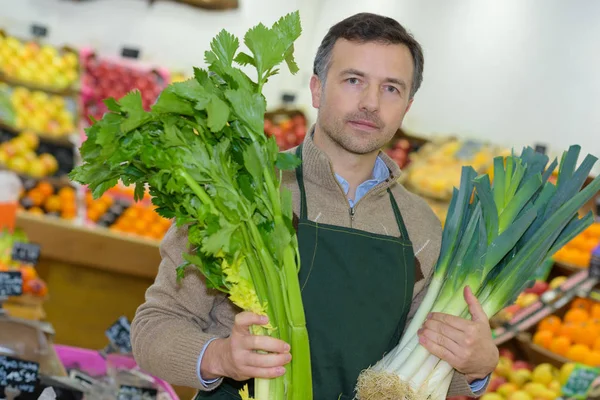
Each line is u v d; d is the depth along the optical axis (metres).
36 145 5.96
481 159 5.84
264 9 6.74
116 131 1.70
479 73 6.20
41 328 2.97
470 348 1.90
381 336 2.00
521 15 6.05
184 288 2.02
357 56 1.99
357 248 2.03
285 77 6.73
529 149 2.17
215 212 1.71
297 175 2.11
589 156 2.07
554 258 4.80
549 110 5.93
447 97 6.31
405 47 2.03
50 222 4.94
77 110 6.25
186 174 1.70
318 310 1.96
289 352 1.78
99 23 6.55
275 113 6.36
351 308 1.98
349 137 2.03
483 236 2.02
